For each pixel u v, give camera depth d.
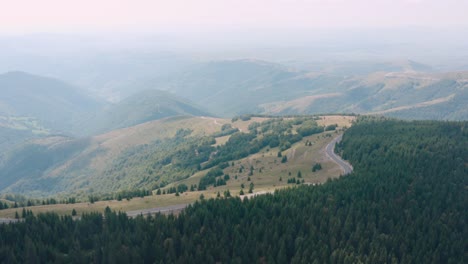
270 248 134.88
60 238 149.75
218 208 166.38
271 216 160.12
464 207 170.00
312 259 129.12
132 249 135.88
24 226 154.38
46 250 137.62
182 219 156.00
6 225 154.62
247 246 136.00
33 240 145.38
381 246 137.50
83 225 156.50
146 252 135.88
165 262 130.88
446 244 142.50
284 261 131.25
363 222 153.75
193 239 141.38
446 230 150.62
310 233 143.50
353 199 170.75
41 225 155.25
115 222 157.00
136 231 147.12
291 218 155.88
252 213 159.12
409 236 145.88
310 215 155.88
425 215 159.88
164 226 150.88
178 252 139.62
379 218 155.38
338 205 169.25
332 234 143.38
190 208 170.38
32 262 130.75
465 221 159.88
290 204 165.75
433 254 134.88
